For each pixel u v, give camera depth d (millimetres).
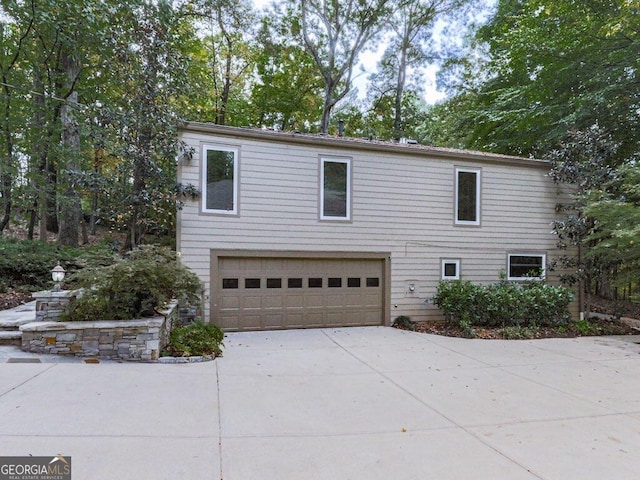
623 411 4461
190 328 7059
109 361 5824
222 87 21078
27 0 10383
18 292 9422
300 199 9234
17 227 17406
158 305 6246
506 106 15102
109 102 10969
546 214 11156
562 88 13219
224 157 8750
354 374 5723
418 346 7734
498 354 7215
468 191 10547
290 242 9164
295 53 21297
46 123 11883
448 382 5430
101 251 7324
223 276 8789
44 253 10664
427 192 10195
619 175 10047
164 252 6891
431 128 24172
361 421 3986
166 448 3260
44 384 4656
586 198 9797
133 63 9242
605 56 12016
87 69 11922
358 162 9680
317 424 3875
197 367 5793
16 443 3242
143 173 8750
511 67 15586
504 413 4316
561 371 6141
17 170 11805
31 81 12250
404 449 3395
